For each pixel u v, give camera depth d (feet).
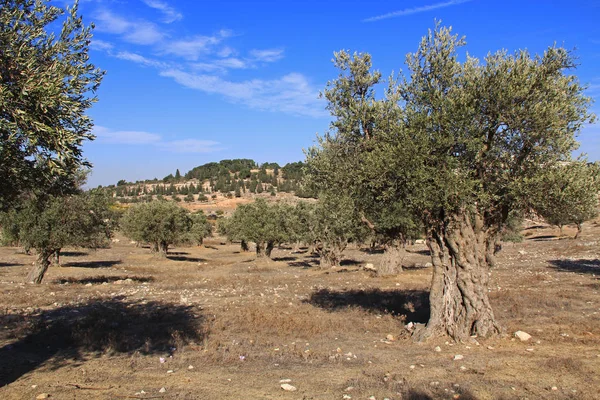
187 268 135.03
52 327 41.29
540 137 32.89
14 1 23.29
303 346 36.29
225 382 26.23
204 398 23.34
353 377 27.14
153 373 28.32
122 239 298.76
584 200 32.68
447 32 36.50
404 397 22.95
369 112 40.45
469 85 34.19
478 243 37.76
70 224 82.69
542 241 209.56
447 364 29.71
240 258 181.27
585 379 25.75
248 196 555.69
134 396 23.76
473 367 28.71
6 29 22.34
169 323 45.27
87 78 24.82
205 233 257.75
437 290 38.19
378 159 34.83
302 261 163.12
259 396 23.62
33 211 78.79
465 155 34.14
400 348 35.27
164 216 160.45
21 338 38.19
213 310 53.26
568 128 33.53
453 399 22.70
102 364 30.60
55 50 24.09
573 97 33.73
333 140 44.70
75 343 36.78
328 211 112.68
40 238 79.46
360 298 63.52
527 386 24.54
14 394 24.03
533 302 55.47
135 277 100.99
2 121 20.29
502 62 34.30
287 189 581.94
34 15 24.12
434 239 38.45
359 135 41.75
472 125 32.65
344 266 133.90
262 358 32.32
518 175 34.37
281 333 40.86
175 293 71.05
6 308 53.11
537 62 34.60
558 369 27.84
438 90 34.96
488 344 35.24
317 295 66.69
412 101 37.14
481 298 37.04
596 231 223.51
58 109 22.77
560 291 65.51
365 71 42.93
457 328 36.83
